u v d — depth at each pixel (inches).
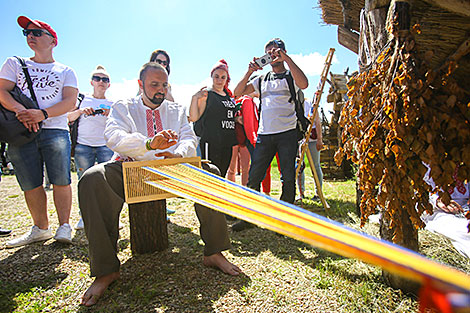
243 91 150.9
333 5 127.3
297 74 136.6
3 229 146.5
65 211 128.7
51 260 109.5
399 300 77.2
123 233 141.4
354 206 180.5
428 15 75.2
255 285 88.1
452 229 111.5
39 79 126.6
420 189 71.4
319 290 84.7
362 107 80.5
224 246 100.0
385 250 24.5
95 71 168.2
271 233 137.7
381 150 74.4
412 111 66.8
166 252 116.0
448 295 17.9
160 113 106.4
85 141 156.5
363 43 91.5
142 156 92.7
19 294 85.9
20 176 124.8
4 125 112.3
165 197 81.4
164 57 160.2
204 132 158.9
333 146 338.0
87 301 80.4
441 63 80.7
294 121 140.4
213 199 49.3
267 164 147.8
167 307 78.5
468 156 67.2
